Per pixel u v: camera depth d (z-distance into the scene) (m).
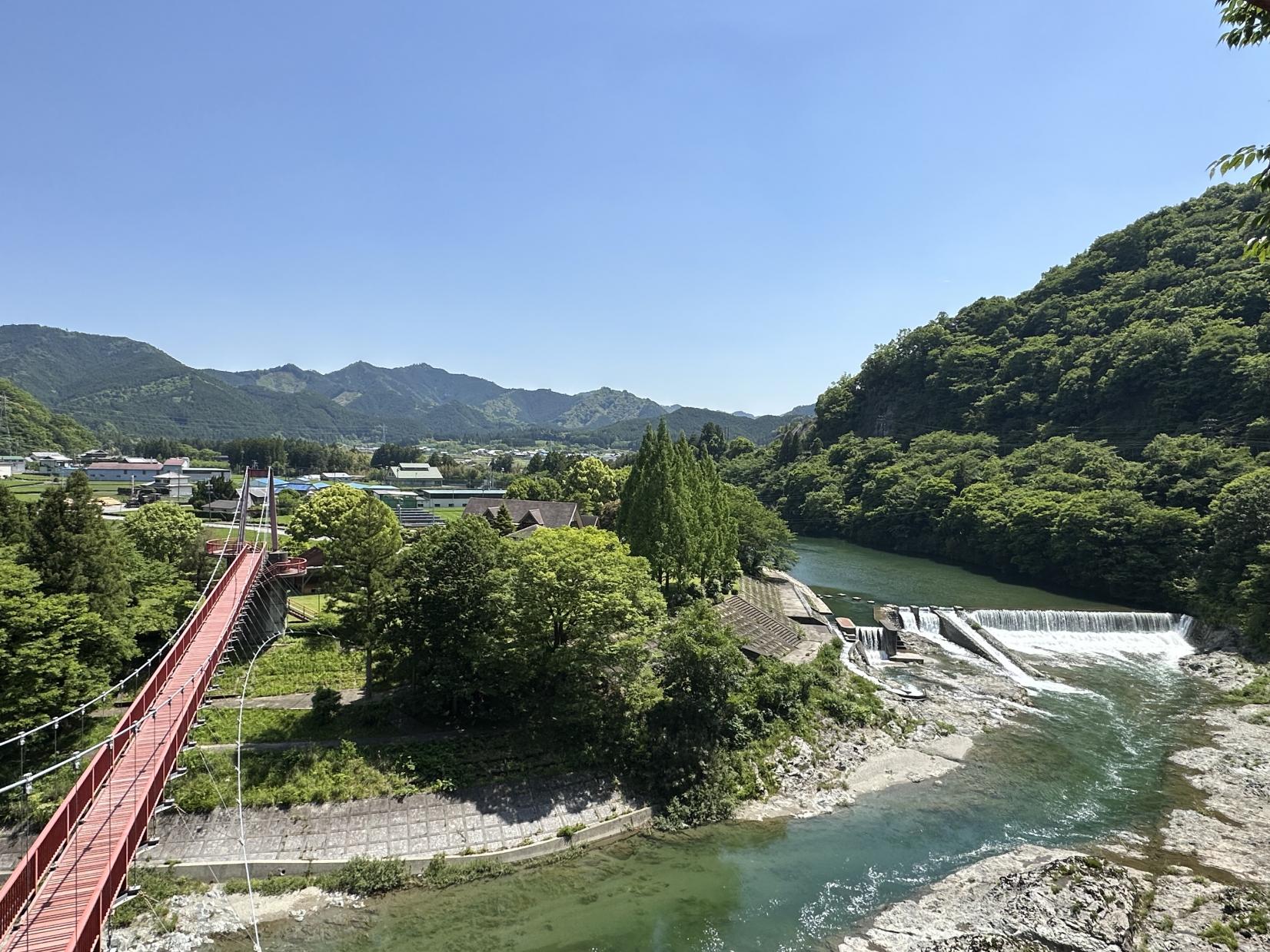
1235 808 37.47
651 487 61.09
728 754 40.56
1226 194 149.25
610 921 28.91
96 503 42.06
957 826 36.34
